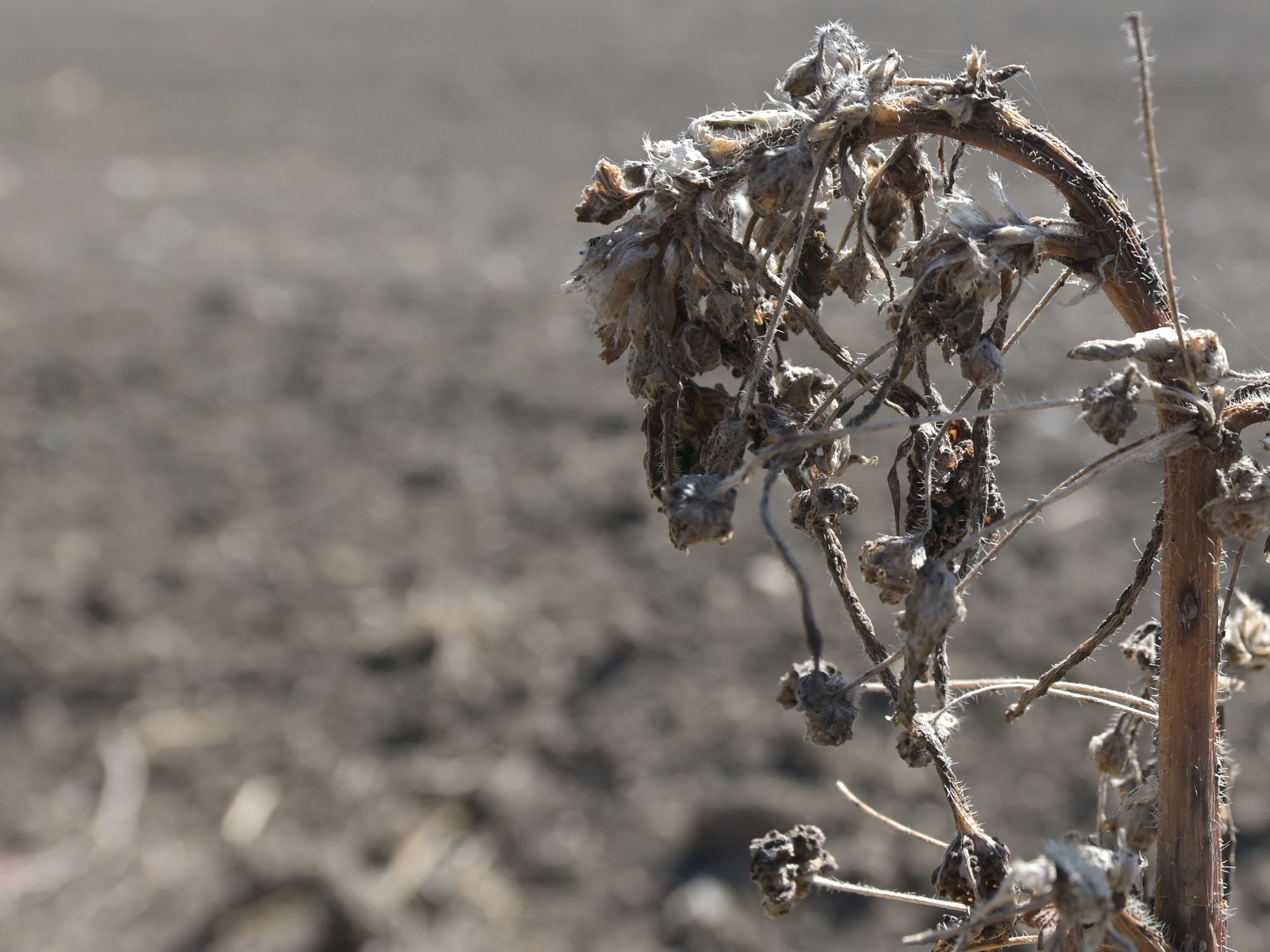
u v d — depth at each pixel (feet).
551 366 20.44
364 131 37.70
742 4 57.88
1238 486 2.78
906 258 2.86
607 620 14.65
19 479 18.24
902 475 15.02
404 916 11.53
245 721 13.89
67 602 15.60
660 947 11.06
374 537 16.70
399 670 14.40
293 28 57.41
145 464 18.60
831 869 3.65
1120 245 2.78
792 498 3.09
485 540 16.42
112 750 13.56
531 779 12.87
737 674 13.61
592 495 17.02
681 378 3.01
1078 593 13.92
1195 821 2.94
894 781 12.02
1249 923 10.21
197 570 16.20
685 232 2.94
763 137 2.92
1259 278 20.10
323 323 22.18
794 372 3.24
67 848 12.42
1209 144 29.01
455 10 61.67
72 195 31.45
